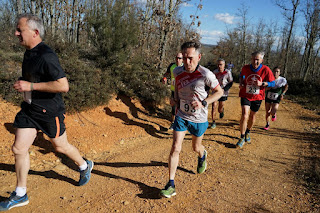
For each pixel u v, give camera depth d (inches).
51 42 300.7
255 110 223.8
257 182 157.2
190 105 131.3
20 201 112.4
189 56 121.3
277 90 283.1
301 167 181.3
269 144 237.8
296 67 1738.4
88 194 130.6
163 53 390.6
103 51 311.9
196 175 161.8
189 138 238.5
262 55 210.5
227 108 417.4
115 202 124.6
